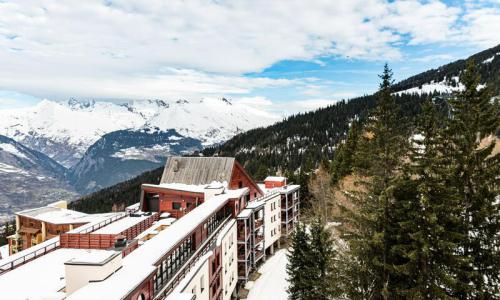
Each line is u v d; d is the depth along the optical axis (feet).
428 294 68.95
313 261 103.71
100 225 116.16
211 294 92.17
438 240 67.05
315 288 102.47
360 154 83.05
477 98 75.20
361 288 81.00
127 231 109.81
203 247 92.99
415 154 75.31
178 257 80.74
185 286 70.38
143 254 68.95
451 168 73.05
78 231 104.17
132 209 149.89
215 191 134.41
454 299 64.75
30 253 86.28
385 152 77.92
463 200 74.43
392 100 78.64
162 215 139.44
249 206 148.66
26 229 177.58
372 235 78.74
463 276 69.46
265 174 327.67
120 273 60.44
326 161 263.90
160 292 65.10
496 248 73.46
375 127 79.61
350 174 199.00
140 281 57.41
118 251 63.57
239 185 179.42
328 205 189.47
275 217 180.04
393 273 75.15
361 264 80.59
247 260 136.15
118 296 51.44
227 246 114.11
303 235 108.78
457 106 76.84
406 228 70.54
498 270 68.80
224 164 173.06
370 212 78.28
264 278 142.00
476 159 73.10
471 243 71.15
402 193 75.46
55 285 69.56
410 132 78.89
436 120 76.33
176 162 182.19
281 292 128.57
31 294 65.62
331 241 106.42
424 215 68.49
